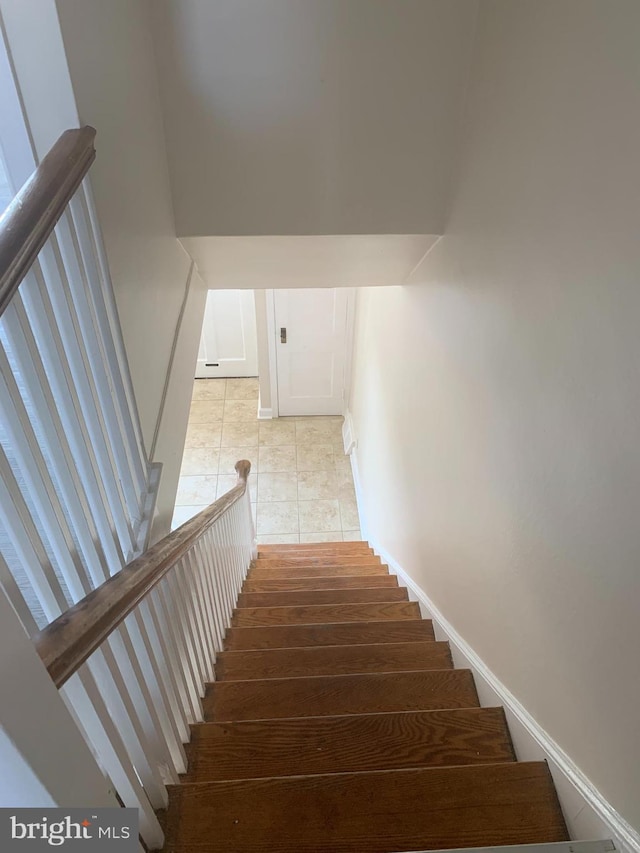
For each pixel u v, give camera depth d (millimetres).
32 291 866
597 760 1106
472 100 1647
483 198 1564
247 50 1629
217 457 4898
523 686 1426
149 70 1575
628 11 888
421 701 1707
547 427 1213
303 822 1163
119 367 1251
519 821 1203
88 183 1105
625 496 952
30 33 990
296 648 2006
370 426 3859
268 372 4980
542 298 1217
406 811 1197
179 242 1973
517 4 1313
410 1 1577
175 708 1332
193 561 1637
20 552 784
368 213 1920
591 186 1015
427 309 2207
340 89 1704
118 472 1260
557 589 1216
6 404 768
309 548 3941
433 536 2230
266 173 1836
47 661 657
